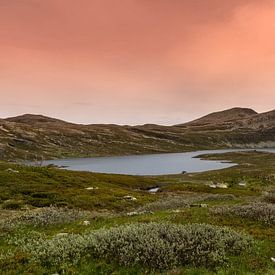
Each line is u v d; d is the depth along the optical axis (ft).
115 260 57.88
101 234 67.10
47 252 60.59
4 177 222.48
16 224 92.48
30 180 224.74
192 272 53.72
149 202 183.42
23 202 159.02
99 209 157.48
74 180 253.65
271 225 87.81
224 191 246.47
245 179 351.25
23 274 52.60
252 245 68.33
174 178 404.98
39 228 92.07
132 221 93.66
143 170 611.06
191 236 67.10
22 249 65.10
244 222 91.20
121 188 253.85
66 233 80.28
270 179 341.62
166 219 94.89
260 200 152.46
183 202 153.17
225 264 57.98
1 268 54.95
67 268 55.11
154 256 57.67
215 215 98.58
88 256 59.41
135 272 54.39
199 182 345.10
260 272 55.21
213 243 65.77
